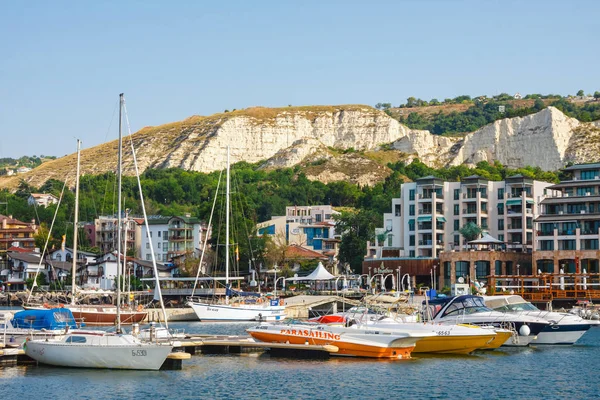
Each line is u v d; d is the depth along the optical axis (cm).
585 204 17800
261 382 7044
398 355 8381
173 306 15538
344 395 6581
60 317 8712
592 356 8750
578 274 14650
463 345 8600
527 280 17550
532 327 9500
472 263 17838
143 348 7388
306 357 8375
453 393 6688
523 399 6500
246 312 13100
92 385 6819
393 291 14588
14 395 6438
